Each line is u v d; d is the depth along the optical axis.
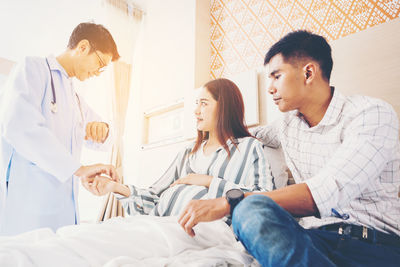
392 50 1.24
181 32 2.52
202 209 0.59
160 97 2.62
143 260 0.53
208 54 2.42
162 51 2.73
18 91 1.29
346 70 1.38
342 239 0.62
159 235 0.63
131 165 3.42
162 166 2.37
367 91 1.29
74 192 1.51
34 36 3.12
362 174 0.61
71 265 0.45
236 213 0.46
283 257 0.39
